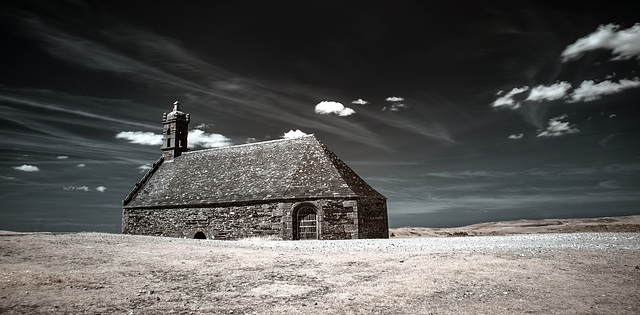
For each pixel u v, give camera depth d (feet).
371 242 50.08
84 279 25.72
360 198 75.10
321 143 90.27
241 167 93.50
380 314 18.74
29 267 28.86
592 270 26.55
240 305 20.71
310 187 77.30
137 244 44.70
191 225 86.89
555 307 18.80
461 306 19.58
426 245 43.39
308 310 19.66
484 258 32.07
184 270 29.68
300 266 31.32
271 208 77.30
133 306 20.35
